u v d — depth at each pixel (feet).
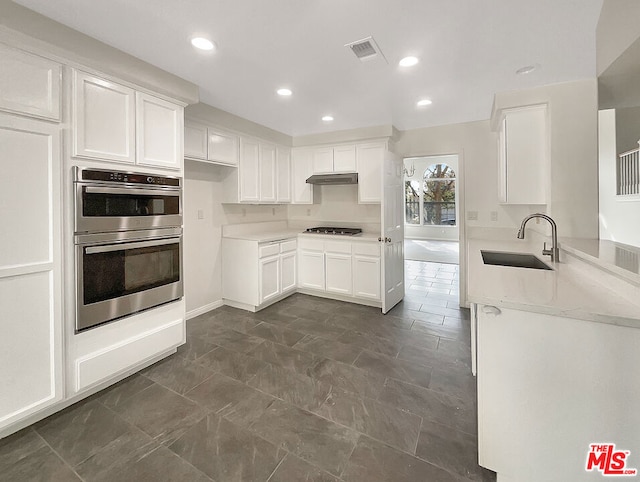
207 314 11.76
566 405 4.02
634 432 3.76
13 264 5.31
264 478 4.61
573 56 6.89
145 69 7.11
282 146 14.37
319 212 15.74
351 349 8.86
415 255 25.68
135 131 7.13
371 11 5.32
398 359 8.27
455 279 17.57
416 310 12.22
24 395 5.49
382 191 11.37
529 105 8.74
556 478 4.14
